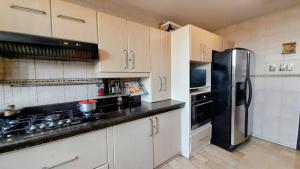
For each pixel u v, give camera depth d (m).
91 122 1.23
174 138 1.99
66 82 1.60
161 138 1.80
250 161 1.95
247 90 2.26
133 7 2.05
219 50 2.47
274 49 2.35
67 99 1.63
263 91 2.50
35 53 1.19
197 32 2.04
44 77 1.48
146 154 1.64
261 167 1.83
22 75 1.37
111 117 1.37
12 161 0.89
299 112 2.15
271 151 2.18
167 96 2.20
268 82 2.44
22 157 0.92
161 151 1.82
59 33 1.25
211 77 2.35
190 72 2.04
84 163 1.18
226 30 2.95
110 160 1.34
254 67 2.46
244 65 2.18
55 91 1.56
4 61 1.29
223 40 2.55
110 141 1.32
